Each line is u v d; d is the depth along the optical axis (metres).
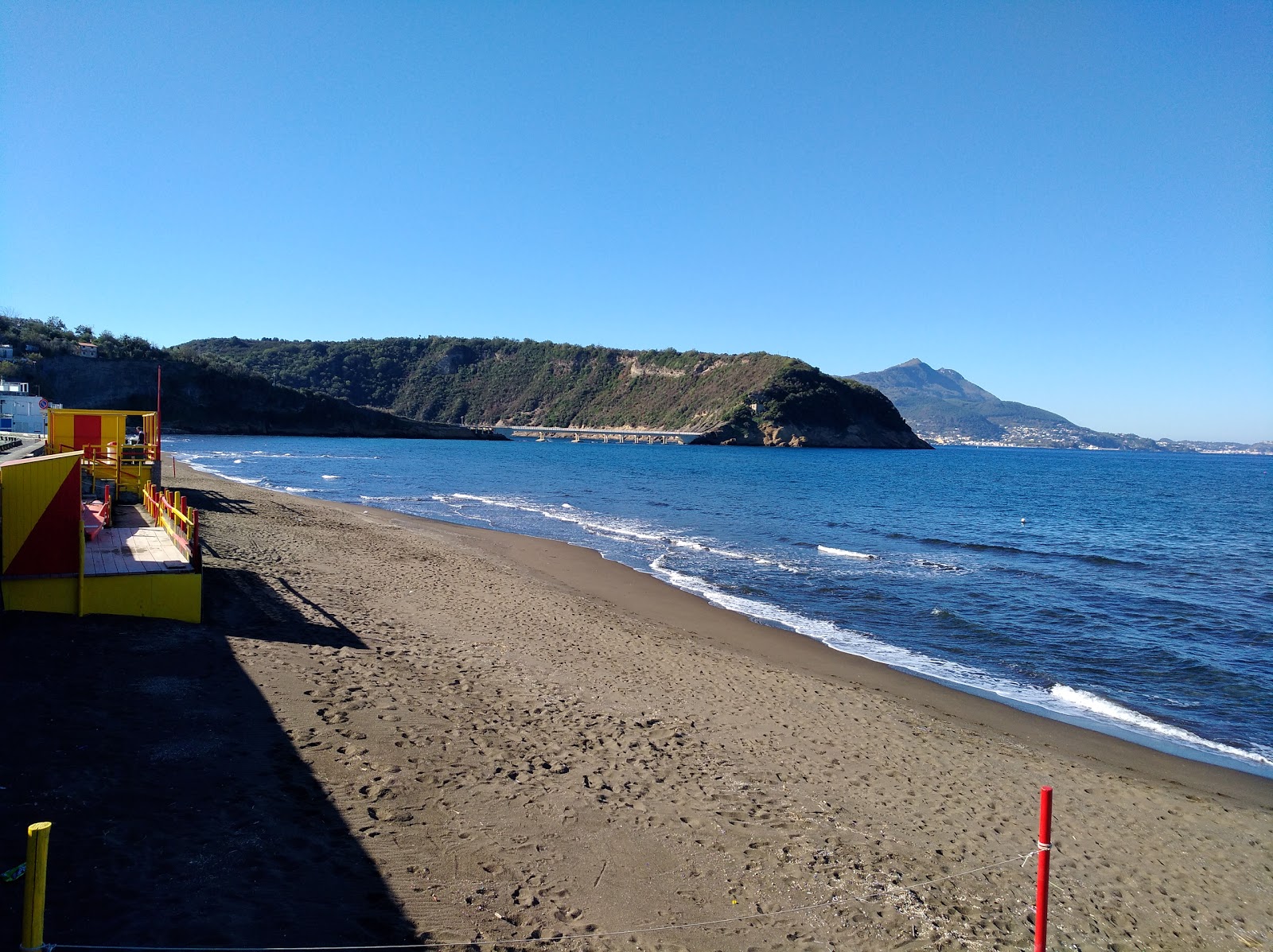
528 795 6.26
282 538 18.12
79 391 103.88
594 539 25.27
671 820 6.16
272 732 6.66
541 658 10.57
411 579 15.23
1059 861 6.31
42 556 8.55
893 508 41.12
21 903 3.89
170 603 9.25
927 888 5.58
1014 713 10.40
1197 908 5.80
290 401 136.12
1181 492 62.22
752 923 4.90
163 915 4.05
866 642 13.75
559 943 4.45
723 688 10.17
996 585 19.53
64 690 6.70
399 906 4.55
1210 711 10.91
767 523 32.03
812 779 7.39
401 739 6.99
